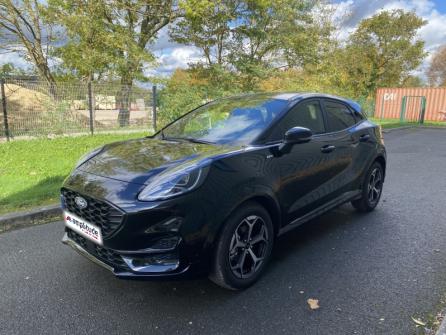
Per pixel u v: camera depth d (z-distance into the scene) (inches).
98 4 493.7
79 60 502.0
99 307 105.7
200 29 594.6
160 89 498.9
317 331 94.3
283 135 131.8
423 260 134.8
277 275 124.2
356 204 188.1
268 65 653.3
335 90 696.4
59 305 106.7
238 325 97.0
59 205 185.8
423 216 184.7
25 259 136.1
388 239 154.9
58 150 336.8
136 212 94.2
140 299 110.0
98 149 139.9
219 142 131.0
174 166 106.7
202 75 649.6
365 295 111.2
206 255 102.5
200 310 104.1
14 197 196.9
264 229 119.6
